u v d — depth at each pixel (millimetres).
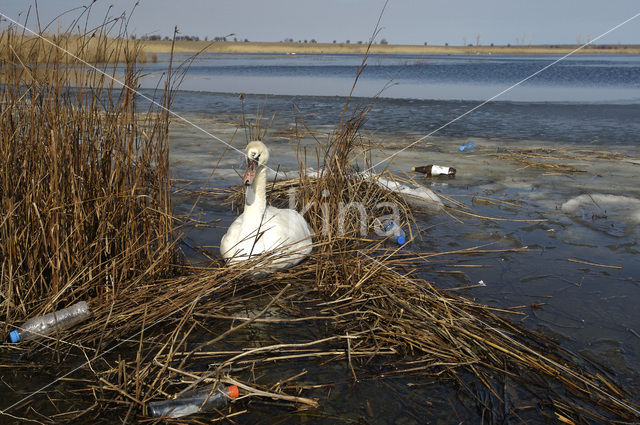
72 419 3494
